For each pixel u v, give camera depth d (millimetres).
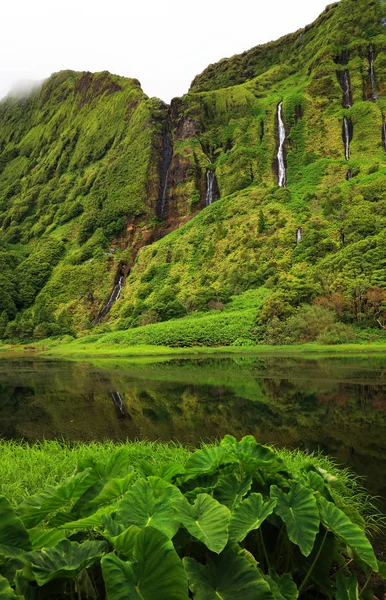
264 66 147625
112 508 2527
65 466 5598
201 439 8445
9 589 1777
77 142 138125
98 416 11055
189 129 112250
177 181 102750
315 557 2623
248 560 2256
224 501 2855
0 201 134375
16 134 170500
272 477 3088
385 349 30500
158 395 14477
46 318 68125
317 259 55562
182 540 2543
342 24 117062
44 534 2348
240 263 63812
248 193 83750
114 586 1900
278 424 9641
